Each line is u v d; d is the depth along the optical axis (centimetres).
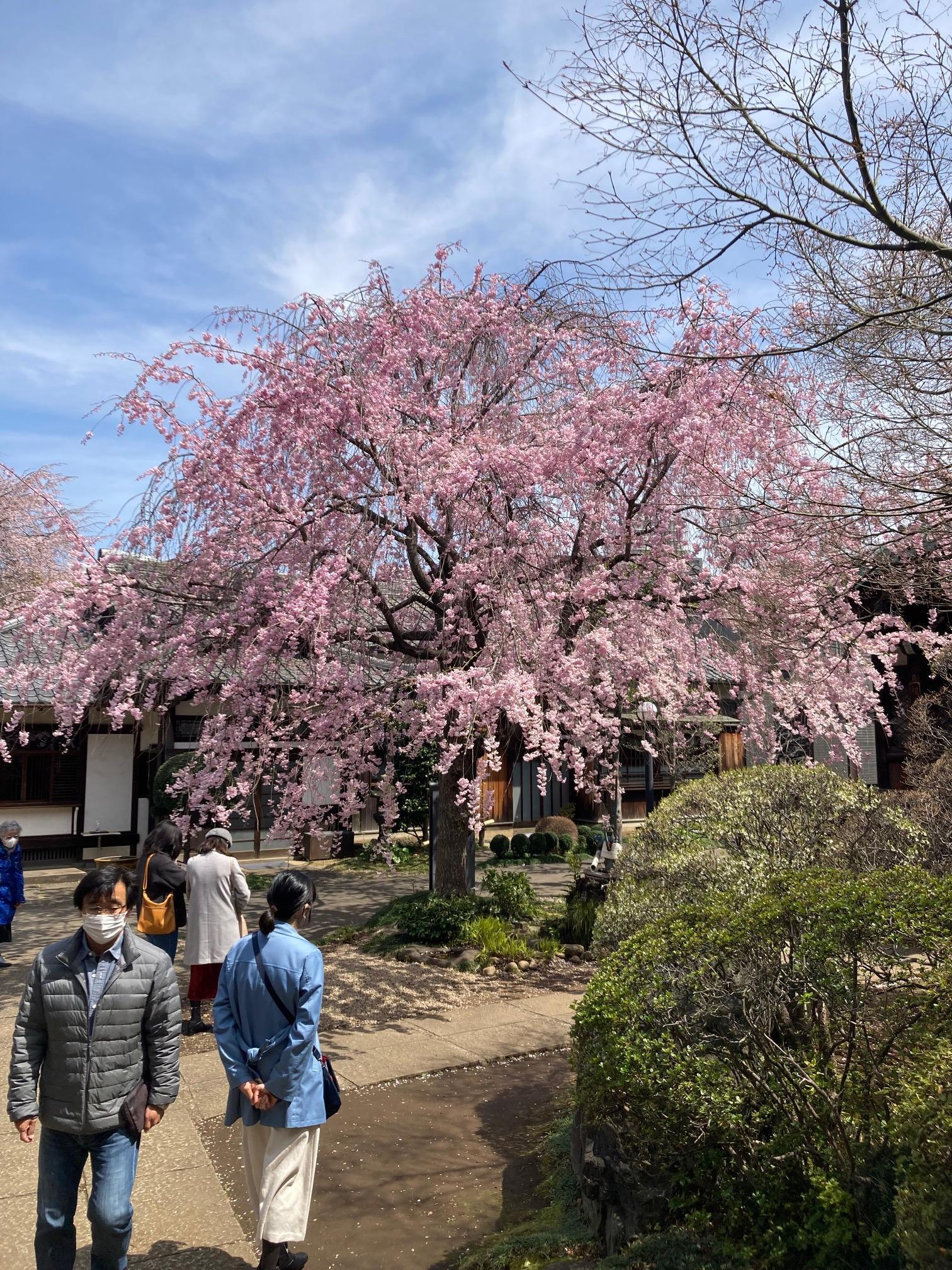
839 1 422
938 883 294
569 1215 369
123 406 743
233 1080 323
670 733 1204
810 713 888
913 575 584
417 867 1466
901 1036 286
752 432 769
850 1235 258
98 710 1365
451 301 866
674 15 454
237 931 658
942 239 527
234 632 763
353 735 829
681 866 456
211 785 763
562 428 796
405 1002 705
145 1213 383
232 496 752
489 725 719
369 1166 437
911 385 536
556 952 839
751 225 491
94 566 729
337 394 740
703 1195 305
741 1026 308
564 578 796
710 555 838
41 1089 294
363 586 810
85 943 303
